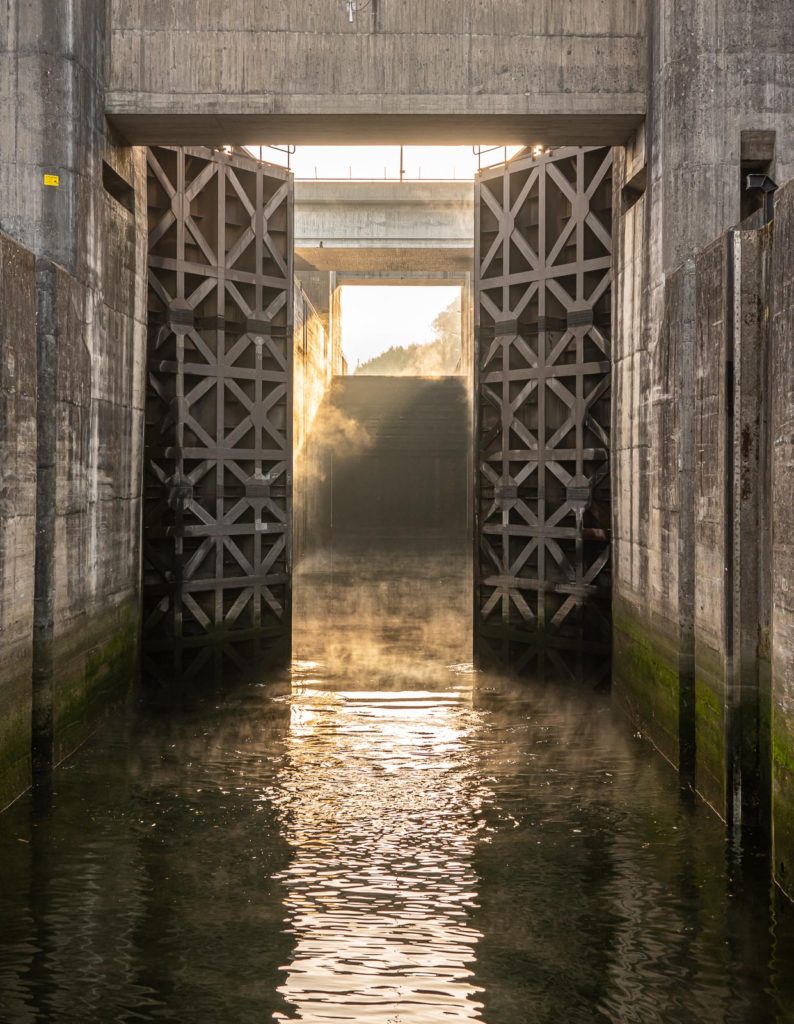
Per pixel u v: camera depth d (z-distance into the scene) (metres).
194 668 16.89
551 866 8.99
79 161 12.19
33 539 10.93
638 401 13.61
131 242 14.76
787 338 8.32
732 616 9.77
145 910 8.09
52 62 11.86
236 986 6.96
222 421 17.33
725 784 9.85
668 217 12.38
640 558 13.47
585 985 6.97
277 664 17.75
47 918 7.95
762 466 9.50
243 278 17.62
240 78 13.24
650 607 12.89
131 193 14.91
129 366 14.74
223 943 7.56
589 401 16.44
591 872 8.87
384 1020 6.54
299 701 15.06
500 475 18.34
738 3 12.22
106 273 13.41
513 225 17.61
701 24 12.23
